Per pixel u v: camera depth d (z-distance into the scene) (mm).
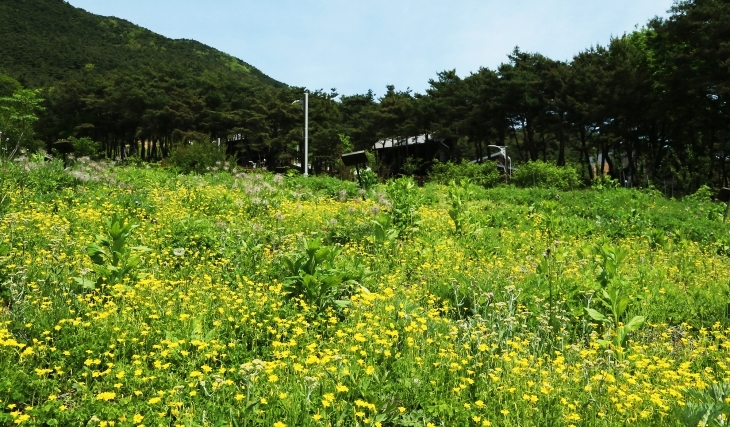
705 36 35875
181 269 7059
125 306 5152
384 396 3885
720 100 38781
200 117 79625
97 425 3391
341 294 6297
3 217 8258
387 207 12523
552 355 5164
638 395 4082
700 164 40312
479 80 57750
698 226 14258
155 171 18547
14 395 3590
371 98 93875
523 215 14961
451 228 11703
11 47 134250
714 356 5230
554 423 3791
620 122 46031
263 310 5461
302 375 4066
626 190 24578
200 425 3424
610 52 49156
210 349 4543
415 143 63906
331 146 70562
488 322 5387
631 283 7023
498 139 67375
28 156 14086
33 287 5465
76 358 4246
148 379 3969
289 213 11875
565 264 8391
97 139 86625
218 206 12273
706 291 7410
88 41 165750
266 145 72125
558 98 49906
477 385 4223
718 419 3672
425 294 6641
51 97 84750
